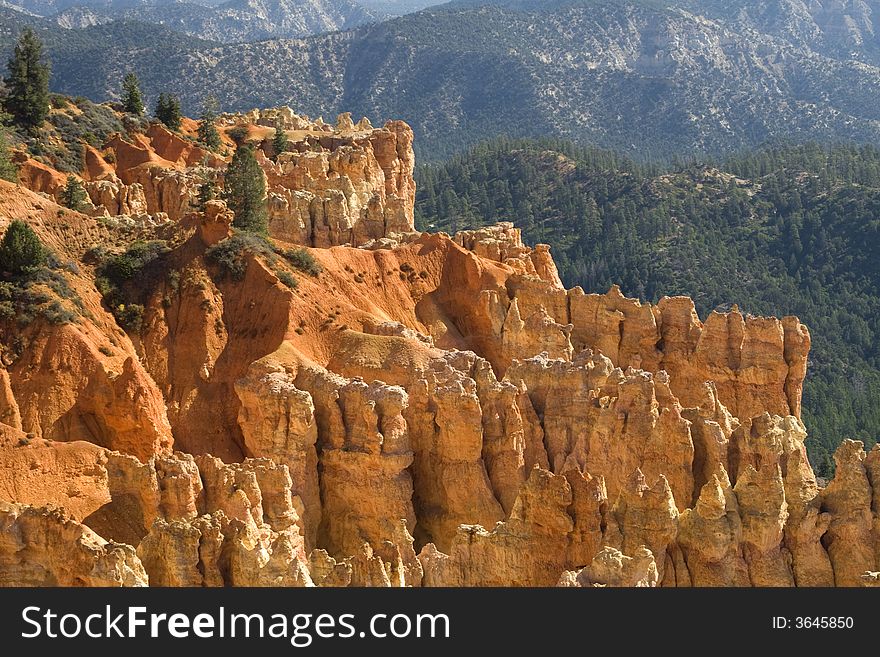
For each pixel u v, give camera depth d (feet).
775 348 432.66
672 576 244.63
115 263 420.36
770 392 434.30
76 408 367.66
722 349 440.86
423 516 332.39
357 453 327.06
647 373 331.36
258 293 414.62
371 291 453.17
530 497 253.44
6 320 377.71
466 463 330.13
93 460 310.86
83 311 395.75
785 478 260.01
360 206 631.97
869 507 256.93
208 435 385.50
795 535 254.06
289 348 390.21
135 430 364.17
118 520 284.00
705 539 245.65
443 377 345.10
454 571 254.47
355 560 242.58
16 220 396.78
